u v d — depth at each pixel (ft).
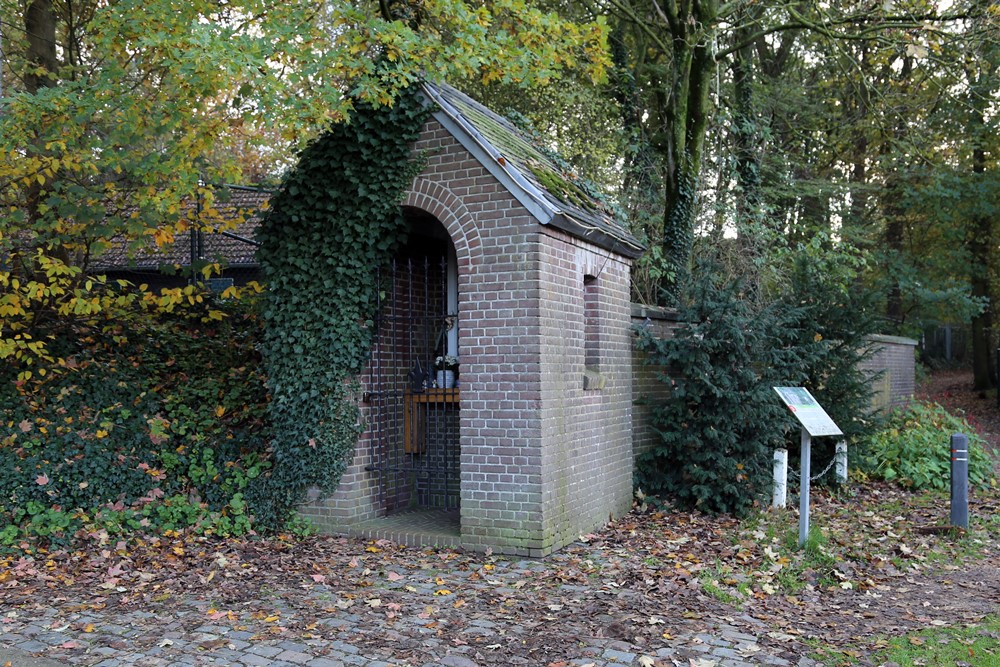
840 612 19.75
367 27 25.36
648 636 17.31
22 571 22.07
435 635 17.35
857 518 30.78
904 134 63.26
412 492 30.22
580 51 41.81
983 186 67.46
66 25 33.35
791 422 32.91
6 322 25.90
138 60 26.76
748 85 58.90
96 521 25.09
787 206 69.82
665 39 55.01
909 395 62.08
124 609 19.12
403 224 26.53
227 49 21.45
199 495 27.53
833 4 51.01
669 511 31.37
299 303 27.12
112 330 29.76
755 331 30.99
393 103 25.35
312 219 27.07
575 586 21.11
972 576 23.30
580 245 27.30
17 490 24.84
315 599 19.92
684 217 47.01
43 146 24.68
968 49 44.62
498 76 30.07
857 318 37.14
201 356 30.89
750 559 24.03
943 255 77.41
